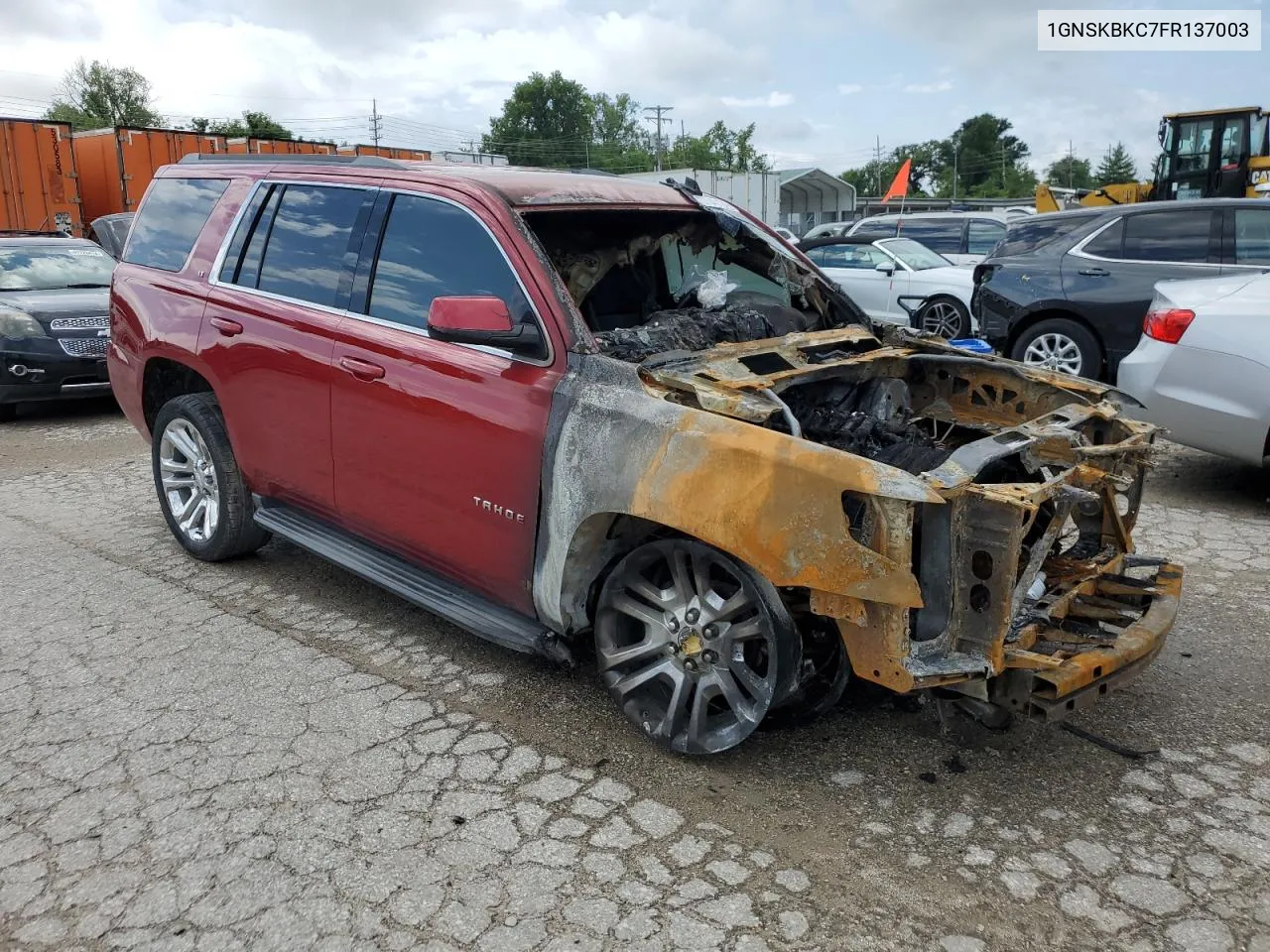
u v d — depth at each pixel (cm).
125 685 389
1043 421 354
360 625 447
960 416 425
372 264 406
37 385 880
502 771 328
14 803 312
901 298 1243
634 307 465
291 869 279
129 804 310
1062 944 248
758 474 288
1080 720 356
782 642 302
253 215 467
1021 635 298
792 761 332
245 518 500
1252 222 781
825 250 1347
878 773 324
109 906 265
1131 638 307
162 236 521
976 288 941
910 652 283
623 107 10919
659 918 258
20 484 698
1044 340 879
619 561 341
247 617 456
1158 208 827
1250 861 278
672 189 448
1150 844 286
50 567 522
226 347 459
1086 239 858
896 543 274
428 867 280
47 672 400
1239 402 544
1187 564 505
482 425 354
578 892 269
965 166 12338
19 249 1026
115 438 852
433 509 381
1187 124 1684
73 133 1778
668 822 299
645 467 310
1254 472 671
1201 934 251
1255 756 332
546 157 10525
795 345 391
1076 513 380
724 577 325
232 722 360
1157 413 579
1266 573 491
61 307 902
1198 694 374
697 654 321
